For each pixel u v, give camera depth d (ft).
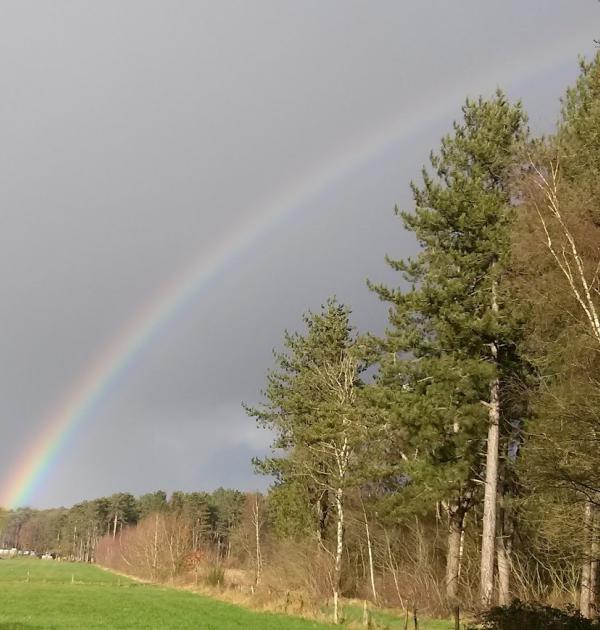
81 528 514.68
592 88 76.18
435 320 89.04
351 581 125.70
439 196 89.40
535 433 57.67
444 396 87.56
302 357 142.00
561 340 62.49
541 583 95.35
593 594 72.69
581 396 53.52
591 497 53.67
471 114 94.58
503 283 75.31
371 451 94.58
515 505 85.71
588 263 54.95
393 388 95.66
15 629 79.61
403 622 86.17
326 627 79.92
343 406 93.25
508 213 80.18
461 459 89.56
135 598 132.26
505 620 53.67
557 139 65.77
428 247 93.91
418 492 91.20
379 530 131.23
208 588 152.87
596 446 51.55
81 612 103.35
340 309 144.56
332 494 126.21
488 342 84.94
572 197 57.82
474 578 102.83
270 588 122.01
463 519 106.01
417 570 112.16
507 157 84.84
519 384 82.99
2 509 508.94
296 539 137.80
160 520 230.89
